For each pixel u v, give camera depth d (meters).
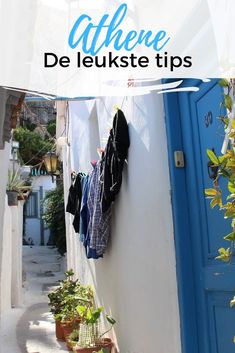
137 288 3.47
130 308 3.71
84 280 7.00
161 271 2.86
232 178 1.51
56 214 15.20
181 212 2.64
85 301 5.54
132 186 3.58
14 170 9.75
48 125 16.42
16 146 9.90
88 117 6.10
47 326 7.18
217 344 2.33
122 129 3.69
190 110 2.62
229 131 1.65
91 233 4.57
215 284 2.31
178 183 2.68
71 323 5.75
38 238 19.83
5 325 7.25
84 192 5.28
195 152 2.57
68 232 9.98
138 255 3.42
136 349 3.51
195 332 2.52
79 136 7.18
